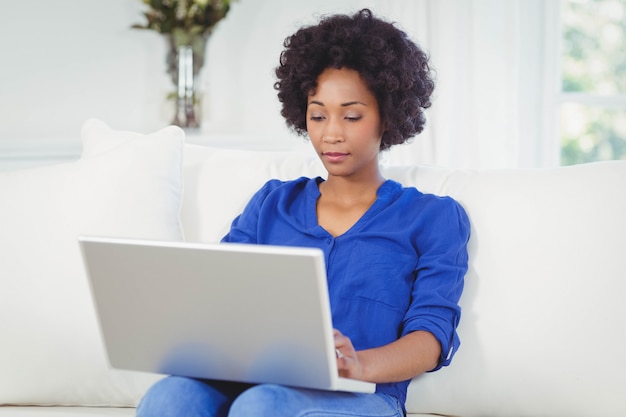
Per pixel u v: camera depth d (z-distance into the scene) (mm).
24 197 2062
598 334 1844
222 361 1551
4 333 1981
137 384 1988
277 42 3854
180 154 2176
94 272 1557
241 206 2184
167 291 1513
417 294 1860
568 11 3377
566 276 1882
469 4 3295
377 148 1970
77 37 3648
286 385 1550
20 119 3609
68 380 1985
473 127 3312
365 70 1882
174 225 2109
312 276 1398
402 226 1938
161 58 3756
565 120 3420
